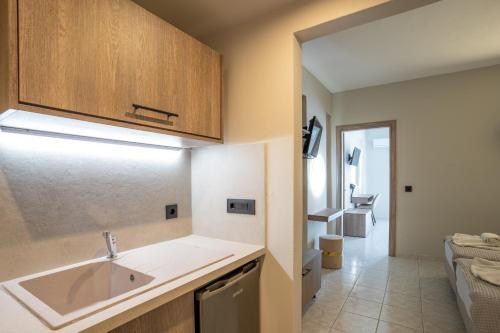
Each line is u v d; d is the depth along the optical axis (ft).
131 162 5.31
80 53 3.32
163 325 3.47
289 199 5.31
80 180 4.50
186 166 6.51
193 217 6.57
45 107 3.00
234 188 5.92
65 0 3.19
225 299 4.35
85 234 4.54
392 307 8.20
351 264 12.06
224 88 6.19
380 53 10.07
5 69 2.82
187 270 4.06
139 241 5.39
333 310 8.05
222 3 5.35
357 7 4.69
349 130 14.56
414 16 7.59
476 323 4.96
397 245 13.19
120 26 3.76
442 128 12.33
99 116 3.49
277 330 5.41
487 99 11.51
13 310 2.98
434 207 12.46
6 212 3.71
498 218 11.36
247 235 5.75
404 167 13.07
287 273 5.32
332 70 11.69
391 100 13.38
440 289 9.37
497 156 11.37
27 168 3.91
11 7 2.76
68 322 2.66
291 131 5.32
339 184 14.87
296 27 5.29
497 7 7.15
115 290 4.41
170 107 4.46
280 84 5.46
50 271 4.05
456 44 9.37
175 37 4.60
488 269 6.07
